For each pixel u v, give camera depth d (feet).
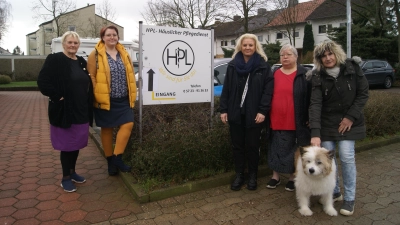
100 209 10.91
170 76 14.52
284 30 104.68
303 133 12.14
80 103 11.87
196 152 12.76
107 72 12.36
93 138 20.48
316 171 9.75
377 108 20.17
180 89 14.80
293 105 12.02
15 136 22.08
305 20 110.42
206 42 15.16
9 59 93.61
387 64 60.95
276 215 10.72
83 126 12.21
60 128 11.87
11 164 15.61
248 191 12.73
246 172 14.17
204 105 16.43
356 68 10.46
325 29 105.29
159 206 11.25
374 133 20.01
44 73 11.18
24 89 70.28
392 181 13.80
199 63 15.08
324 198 10.89
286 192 12.69
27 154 17.40
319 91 10.83
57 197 11.83
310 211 10.69
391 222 10.27
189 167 12.78
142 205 11.28
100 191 12.41
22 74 95.20
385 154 17.78
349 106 10.51
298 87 11.89
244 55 12.54
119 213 10.66
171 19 100.42
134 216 10.48
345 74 10.29
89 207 11.05
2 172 14.43
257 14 87.15
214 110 15.69
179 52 14.57
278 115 12.28
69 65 11.65
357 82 10.44
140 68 13.92
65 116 11.55
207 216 10.58
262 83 12.14
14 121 28.66
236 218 10.48
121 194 12.16
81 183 13.21
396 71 68.33
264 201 11.82
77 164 15.78
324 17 103.71
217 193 12.46
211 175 13.33
